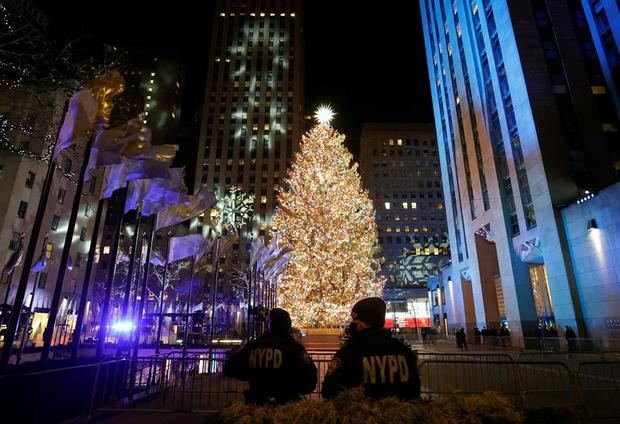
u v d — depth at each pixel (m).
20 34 14.18
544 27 37.78
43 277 37.41
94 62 15.26
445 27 57.81
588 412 8.18
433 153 116.56
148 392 10.03
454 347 36.03
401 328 75.12
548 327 32.12
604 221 26.78
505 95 39.28
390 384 3.28
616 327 25.45
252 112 103.88
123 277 56.03
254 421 3.03
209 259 77.19
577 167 32.69
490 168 41.41
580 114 34.34
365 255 27.33
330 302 24.69
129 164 9.89
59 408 7.20
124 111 17.23
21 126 21.08
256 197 95.50
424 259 100.06
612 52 35.59
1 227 33.28
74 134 8.41
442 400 3.24
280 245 25.55
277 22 113.31
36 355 23.77
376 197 112.19
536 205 33.31
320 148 26.78
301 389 4.01
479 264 44.75
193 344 21.75
